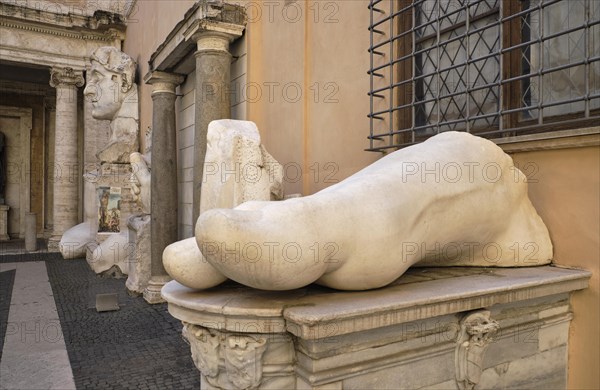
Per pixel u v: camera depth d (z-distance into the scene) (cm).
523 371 202
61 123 1034
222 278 167
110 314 461
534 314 204
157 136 562
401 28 313
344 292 166
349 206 158
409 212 171
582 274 207
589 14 216
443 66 294
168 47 514
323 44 383
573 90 227
